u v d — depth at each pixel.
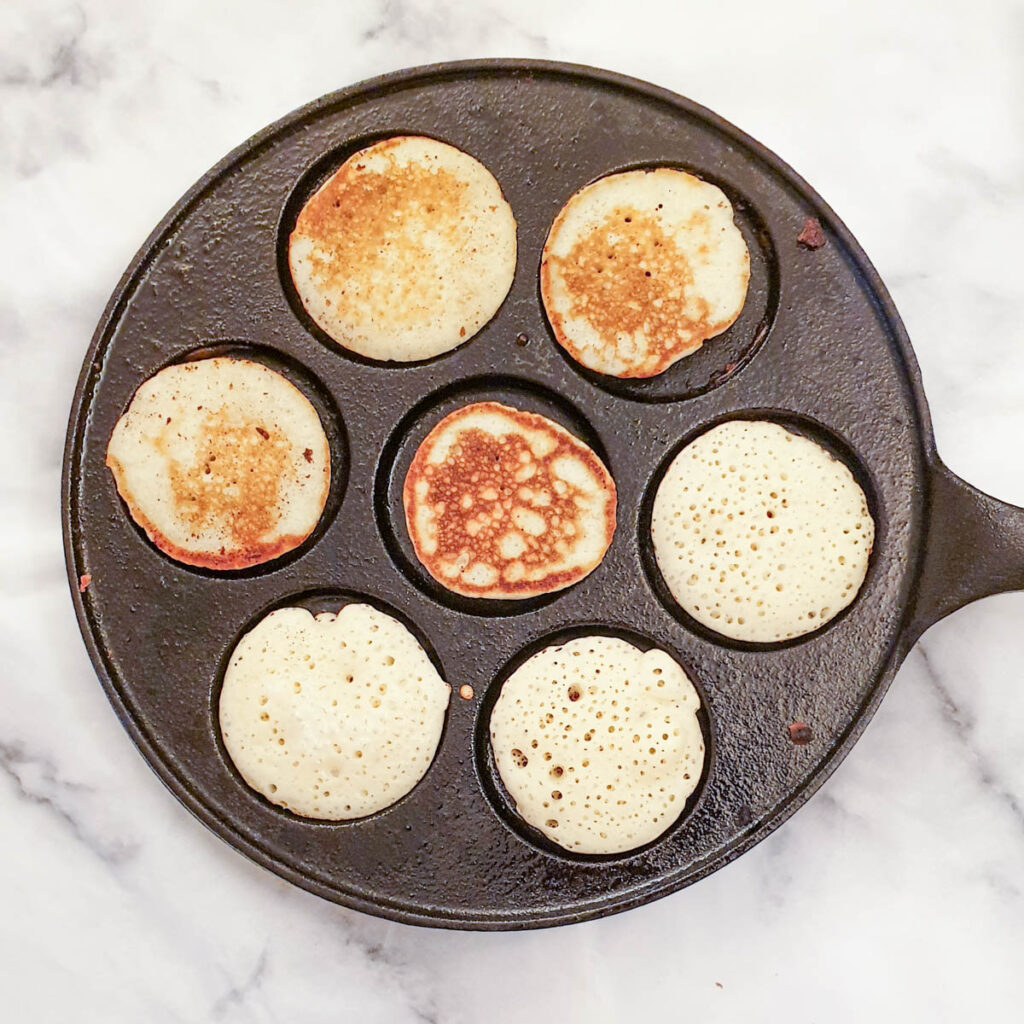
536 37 0.48
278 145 0.44
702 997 0.48
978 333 0.48
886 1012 0.48
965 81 0.48
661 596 0.45
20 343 0.47
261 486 0.44
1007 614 0.48
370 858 0.44
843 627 0.44
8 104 0.47
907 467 0.44
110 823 0.48
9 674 0.47
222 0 0.47
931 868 0.48
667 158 0.44
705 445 0.45
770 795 0.44
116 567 0.44
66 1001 0.47
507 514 0.45
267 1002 0.48
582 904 0.44
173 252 0.44
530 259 0.45
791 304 0.44
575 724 0.45
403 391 0.45
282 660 0.44
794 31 0.48
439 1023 0.48
